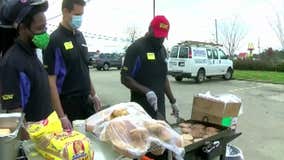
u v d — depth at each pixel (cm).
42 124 182
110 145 198
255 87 1698
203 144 257
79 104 327
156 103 336
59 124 185
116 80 1995
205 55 1844
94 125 212
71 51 316
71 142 168
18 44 233
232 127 325
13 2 228
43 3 234
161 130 204
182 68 1780
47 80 252
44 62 306
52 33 315
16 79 223
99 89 1528
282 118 923
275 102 1217
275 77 2238
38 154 177
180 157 210
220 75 1986
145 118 209
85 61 333
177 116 374
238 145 652
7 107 220
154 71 352
